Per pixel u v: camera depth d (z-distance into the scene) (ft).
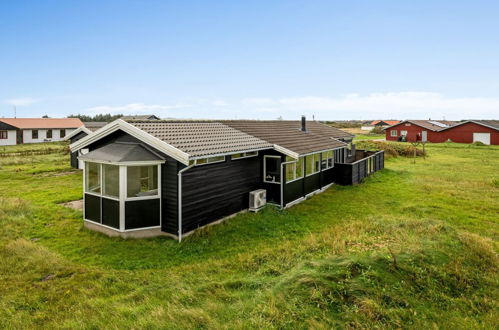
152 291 19.84
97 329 15.92
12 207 37.22
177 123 38.45
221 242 29.35
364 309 16.58
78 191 50.49
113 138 34.37
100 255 26.50
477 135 141.18
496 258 23.43
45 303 18.89
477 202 42.37
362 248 24.68
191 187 30.50
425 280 19.88
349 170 54.85
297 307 16.84
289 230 32.68
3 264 23.91
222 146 33.63
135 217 29.91
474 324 16.60
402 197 46.44
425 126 154.30
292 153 38.24
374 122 314.14
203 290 19.54
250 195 38.14
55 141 157.99
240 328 15.33
